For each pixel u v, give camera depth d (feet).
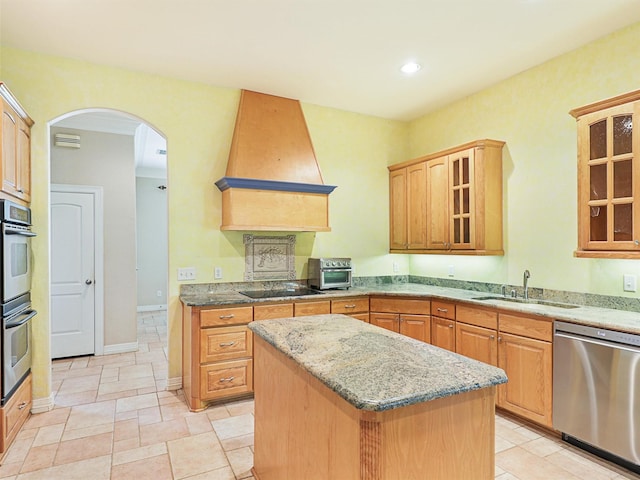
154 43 9.50
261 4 7.95
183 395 10.99
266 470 6.63
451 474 4.20
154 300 25.32
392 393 3.79
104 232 15.08
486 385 4.17
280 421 6.06
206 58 10.28
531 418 8.85
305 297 11.30
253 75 11.29
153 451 8.02
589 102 9.45
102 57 10.20
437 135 14.14
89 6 7.95
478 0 7.78
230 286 12.18
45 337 9.81
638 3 7.84
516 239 11.21
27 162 9.41
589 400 7.71
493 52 9.92
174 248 11.46
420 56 10.16
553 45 9.57
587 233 8.39
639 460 6.97
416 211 13.66
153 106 11.23
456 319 10.89
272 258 12.88
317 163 12.84
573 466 7.50
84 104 10.38
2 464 7.50
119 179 15.35
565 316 8.14
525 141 10.98
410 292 12.16
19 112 8.68
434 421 4.10
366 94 12.71
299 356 5.02
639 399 6.95
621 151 7.84
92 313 14.88
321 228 12.40
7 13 8.16
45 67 9.97
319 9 8.13
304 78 11.50
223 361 10.21
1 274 7.66
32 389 9.66
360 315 12.26
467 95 12.80
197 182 11.78
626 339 7.11
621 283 8.91
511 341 9.32
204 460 7.72
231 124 12.27
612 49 9.00
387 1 7.84
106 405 10.27
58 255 14.35
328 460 4.63
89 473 7.23
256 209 11.47
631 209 7.70
